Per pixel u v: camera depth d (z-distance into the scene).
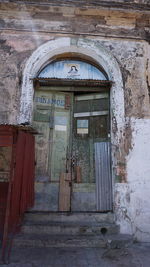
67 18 5.40
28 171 4.16
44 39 5.27
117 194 4.68
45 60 5.31
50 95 5.36
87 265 3.50
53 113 5.30
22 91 4.94
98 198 4.94
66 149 5.19
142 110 5.08
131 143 4.91
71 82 5.18
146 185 4.74
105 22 5.47
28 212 4.72
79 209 4.90
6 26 5.26
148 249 4.18
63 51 5.37
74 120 5.37
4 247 3.48
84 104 5.44
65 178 5.03
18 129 3.68
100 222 4.66
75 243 4.21
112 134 4.96
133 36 5.46
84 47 5.28
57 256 3.79
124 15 5.43
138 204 4.65
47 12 5.36
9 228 3.58
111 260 3.70
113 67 5.23
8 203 3.51
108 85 5.25
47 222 4.57
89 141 5.27
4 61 5.09
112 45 5.36
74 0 5.23
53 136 5.20
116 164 4.80
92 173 5.11
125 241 4.25
